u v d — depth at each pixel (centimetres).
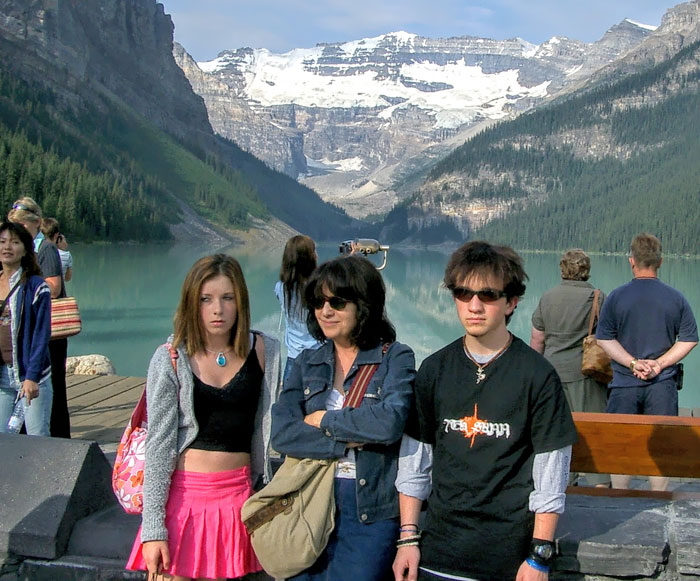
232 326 295
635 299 457
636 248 466
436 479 265
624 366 465
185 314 289
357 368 281
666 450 317
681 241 14975
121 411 762
